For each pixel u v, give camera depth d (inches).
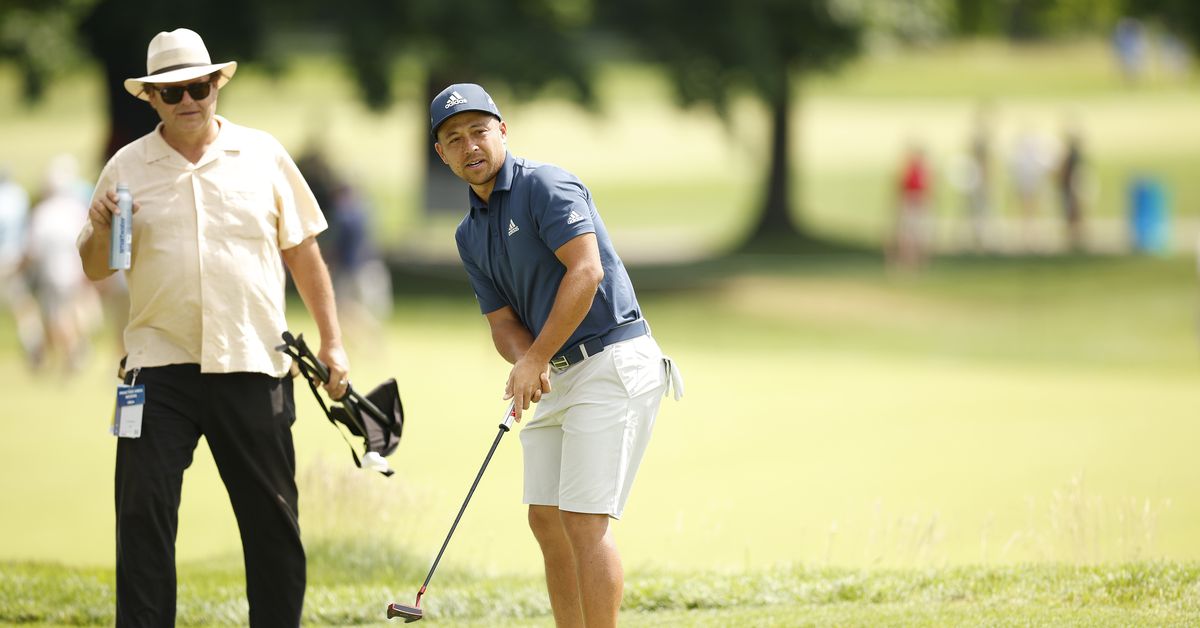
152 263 655.8
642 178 5959.6
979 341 2610.7
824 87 7736.2
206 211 660.7
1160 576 756.6
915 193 3442.4
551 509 674.2
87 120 7431.1
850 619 712.4
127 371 661.9
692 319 2901.1
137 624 640.4
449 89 652.7
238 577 886.4
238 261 661.3
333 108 7293.3
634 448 654.5
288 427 681.0
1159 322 2736.2
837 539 990.4
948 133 6299.2
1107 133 5984.3
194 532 1115.9
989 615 705.0
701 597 784.3
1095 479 1237.7
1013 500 1140.5
